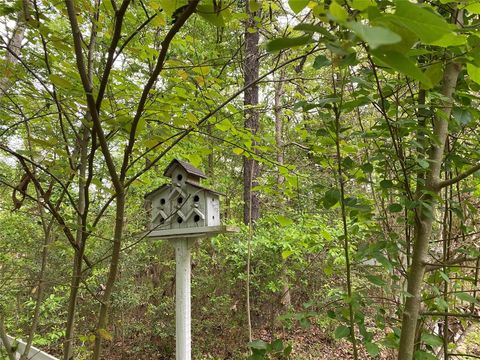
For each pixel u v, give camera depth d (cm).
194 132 183
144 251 534
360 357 246
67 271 397
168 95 177
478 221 202
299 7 47
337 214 423
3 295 321
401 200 138
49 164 129
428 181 137
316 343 502
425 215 130
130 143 117
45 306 409
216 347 511
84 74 99
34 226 421
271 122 554
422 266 131
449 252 165
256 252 472
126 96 182
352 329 128
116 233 123
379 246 141
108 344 504
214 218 280
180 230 275
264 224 491
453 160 153
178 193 281
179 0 92
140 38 198
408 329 128
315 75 286
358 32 32
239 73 418
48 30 124
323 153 166
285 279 478
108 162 112
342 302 167
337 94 128
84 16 154
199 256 543
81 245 129
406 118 141
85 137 157
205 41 355
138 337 527
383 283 136
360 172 162
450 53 91
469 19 141
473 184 192
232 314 521
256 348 131
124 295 489
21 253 407
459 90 143
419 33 37
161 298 569
